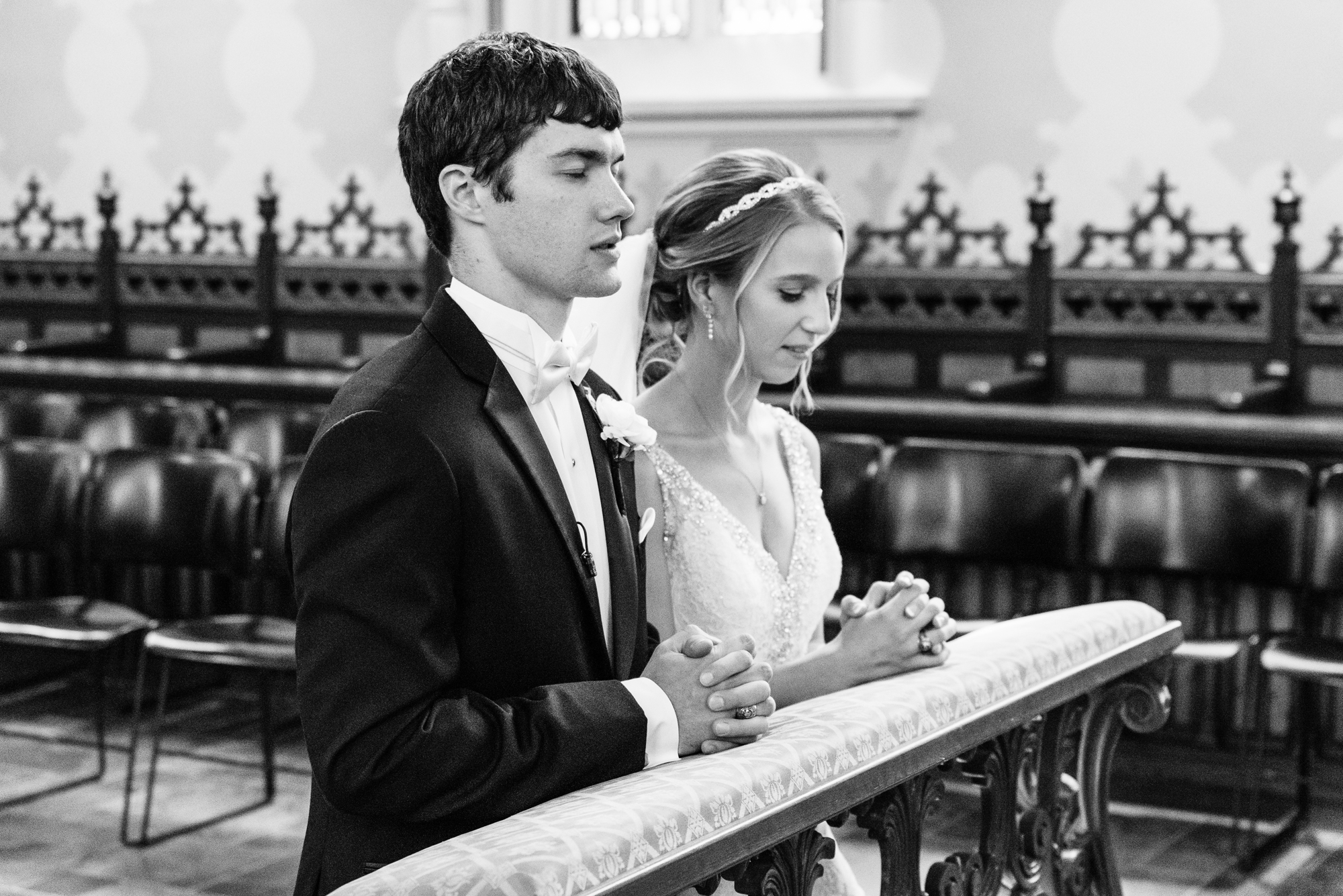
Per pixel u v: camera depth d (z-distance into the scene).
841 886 2.26
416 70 8.40
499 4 8.15
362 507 1.53
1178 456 5.15
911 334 6.89
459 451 1.59
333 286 7.95
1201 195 6.82
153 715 6.20
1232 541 4.94
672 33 7.98
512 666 1.63
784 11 7.77
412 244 8.39
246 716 6.21
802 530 2.39
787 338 2.22
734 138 7.63
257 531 5.81
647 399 2.34
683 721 1.64
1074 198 7.05
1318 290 6.11
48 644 5.07
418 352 1.66
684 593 2.24
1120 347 6.48
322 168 8.66
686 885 1.36
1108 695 2.45
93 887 4.38
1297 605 5.23
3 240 9.38
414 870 1.23
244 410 6.19
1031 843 2.18
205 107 8.89
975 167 7.21
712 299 2.25
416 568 1.53
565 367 1.74
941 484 5.27
